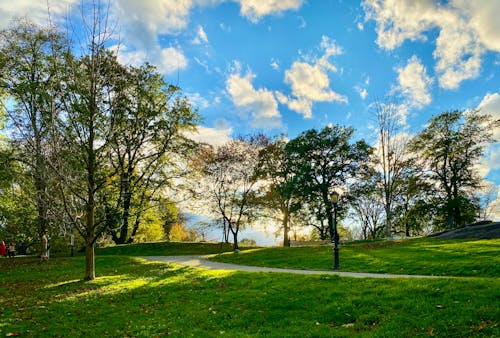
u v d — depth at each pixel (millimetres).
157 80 31594
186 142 34406
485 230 29719
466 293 10055
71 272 22203
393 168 39938
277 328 9523
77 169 19125
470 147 47406
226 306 11883
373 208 57406
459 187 47906
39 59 26844
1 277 20859
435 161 48750
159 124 27188
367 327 8992
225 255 33000
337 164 48594
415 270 16984
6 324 10805
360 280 13219
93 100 18953
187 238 68125
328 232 51719
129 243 45844
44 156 17688
